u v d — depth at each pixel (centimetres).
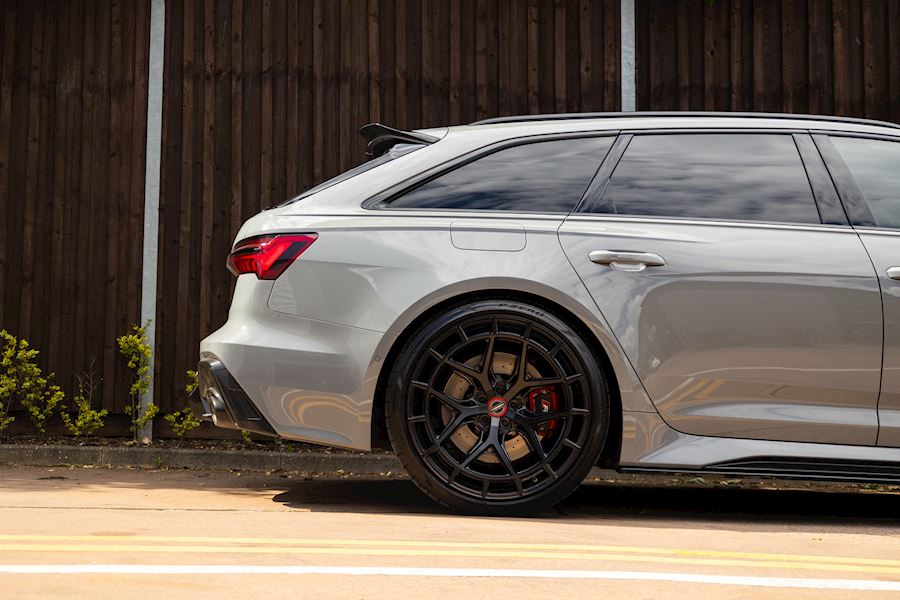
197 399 397
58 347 635
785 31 645
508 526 306
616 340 349
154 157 638
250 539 264
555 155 375
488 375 350
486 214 362
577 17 649
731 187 372
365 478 531
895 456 352
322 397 349
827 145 383
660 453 350
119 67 644
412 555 244
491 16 647
